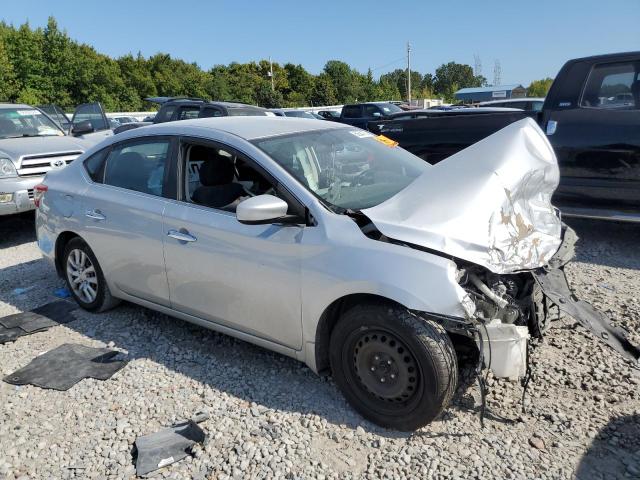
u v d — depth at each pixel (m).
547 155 3.55
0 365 3.95
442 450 2.82
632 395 3.19
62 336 4.36
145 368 3.80
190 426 3.10
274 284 3.29
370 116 20.80
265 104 64.69
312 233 3.15
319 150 3.76
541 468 2.66
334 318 3.24
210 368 3.76
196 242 3.65
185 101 11.80
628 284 4.88
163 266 3.91
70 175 4.74
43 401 3.47
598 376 3.38
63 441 3.09
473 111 7.18
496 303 2.93
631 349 2.81
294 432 3.03
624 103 5.68
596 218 5.80
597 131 5.68
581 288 4.81
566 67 5.97
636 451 2.74
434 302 2.72
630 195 5.62
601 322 2.91
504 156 3.28
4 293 5.38
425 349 2.77
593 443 2.81
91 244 4.44
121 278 4.31
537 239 3.27
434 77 134.00
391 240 2.98
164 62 70.31
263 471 2.76
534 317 3.32
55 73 52.84
